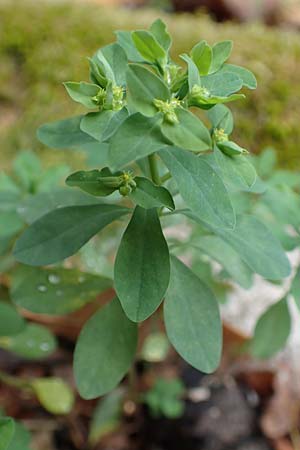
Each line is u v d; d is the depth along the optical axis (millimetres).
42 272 182
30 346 198
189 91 143
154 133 137
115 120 146
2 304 187
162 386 239
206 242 185
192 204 144
